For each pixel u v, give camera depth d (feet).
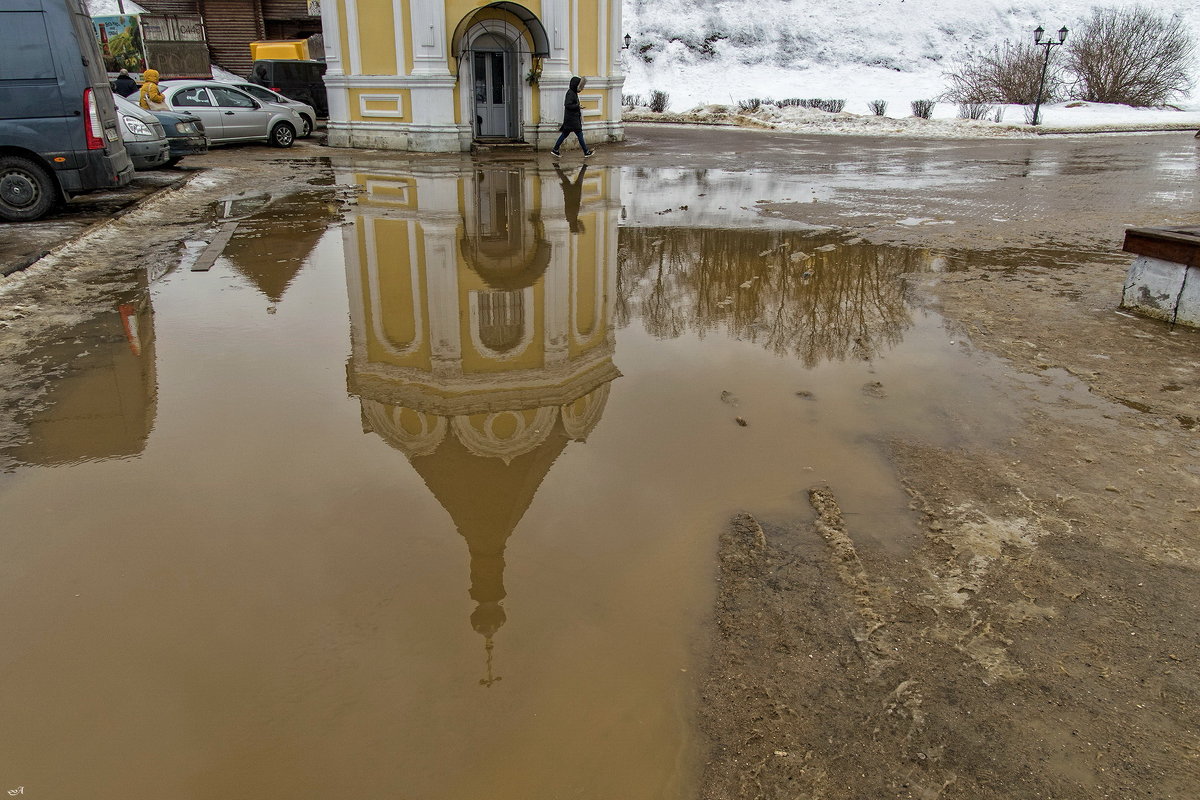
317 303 20.12
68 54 27.86
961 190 41.91
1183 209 35.14
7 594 8.82
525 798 6.42
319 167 50.72
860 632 8.24
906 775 6.56
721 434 12.94
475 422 13.48
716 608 8.66
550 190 41.34
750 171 51.67
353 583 9.06
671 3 178.40
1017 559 9.41
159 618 8.45
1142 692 7.39
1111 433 12.64
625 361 16.48
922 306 19.97
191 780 6.56
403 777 6.60
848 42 171.42
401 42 59.77
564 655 7.97
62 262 23.73
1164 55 123.65
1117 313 18.98
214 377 15.19
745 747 6.88
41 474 11.44
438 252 25.88
